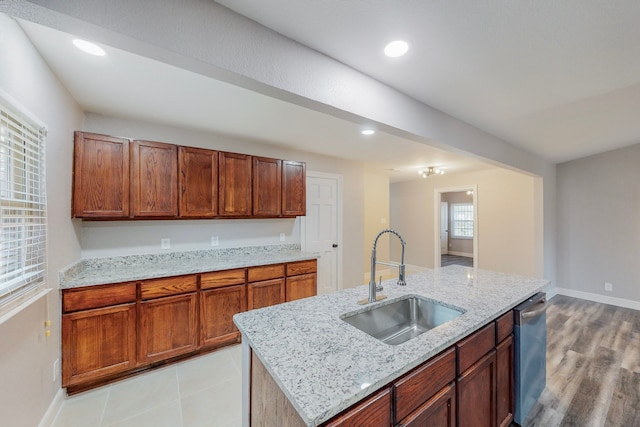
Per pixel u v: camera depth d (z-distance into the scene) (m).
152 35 1.04
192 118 2.60
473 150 2.81
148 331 2.34
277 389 1.05
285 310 1.58
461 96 2.13
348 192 4.50
